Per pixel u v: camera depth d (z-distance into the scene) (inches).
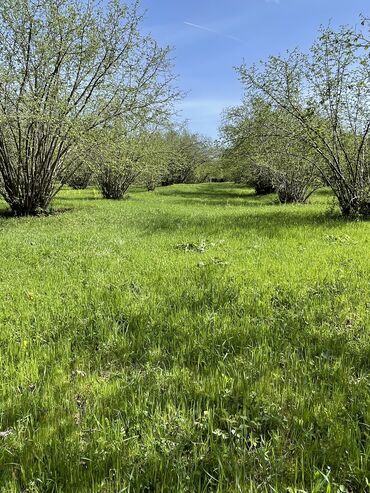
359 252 261.7
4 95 478.3
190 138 1995.6
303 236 327.6
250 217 467.2
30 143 530.0
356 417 95.3
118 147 629.0
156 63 600.1
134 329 150.5
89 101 565.0
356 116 452.4
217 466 82.0
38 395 105.8
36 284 202.2
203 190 1349.7
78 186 1338.6
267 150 645.9
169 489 75.9
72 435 90.7
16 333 143.5
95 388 109.3
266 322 149.6
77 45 510.3
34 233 379.2
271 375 113.6
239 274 212.8
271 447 85.9
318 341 133.4
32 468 80.9
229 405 102.4
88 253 275.7
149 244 309.3
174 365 118.6
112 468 81.3
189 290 186.9
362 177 451.5
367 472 79.0
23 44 484.1
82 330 146.6
